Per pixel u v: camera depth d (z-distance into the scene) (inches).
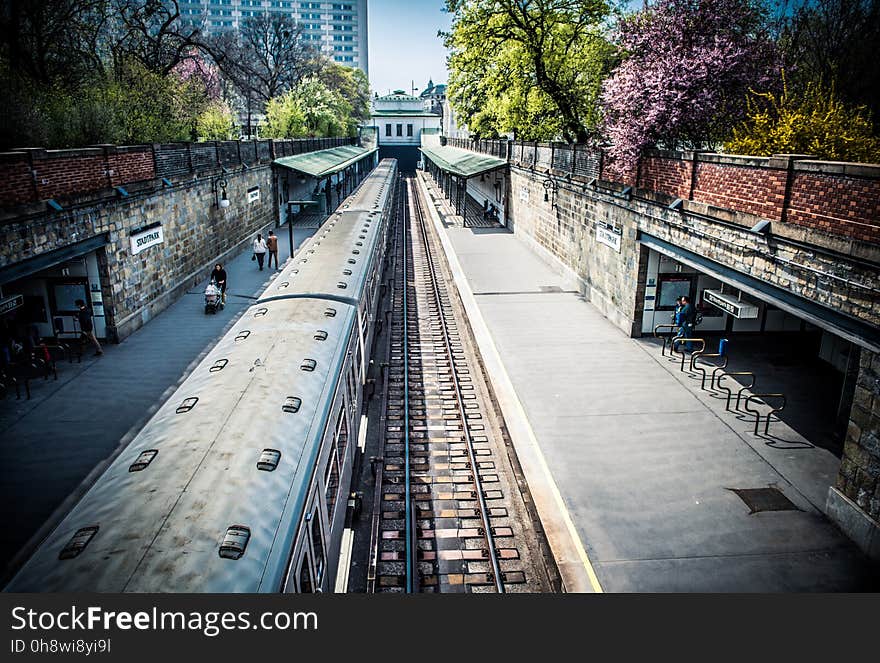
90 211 534.9
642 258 615.5
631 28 641.6
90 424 429.4
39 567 171.2
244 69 1408.7
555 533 331.6
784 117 457.1
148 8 1062.4
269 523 195.6
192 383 290.2
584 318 712.4
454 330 731.4
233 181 983.6
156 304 684.7
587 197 774.5
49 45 789.9
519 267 970.7
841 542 325.7
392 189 1699.1
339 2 5221.5
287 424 251.1
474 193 1903.3
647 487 374.6
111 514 189.0
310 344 338.0
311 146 1654.8
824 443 427.5
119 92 759.7
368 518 372.2
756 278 410.0
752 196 415.8
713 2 592.7
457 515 374.6
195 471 210.1
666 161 553.3
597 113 922.7
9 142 533.3
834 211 335.0
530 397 499.5
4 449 393.7
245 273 893.2
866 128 451.2
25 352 507.8
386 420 497.7
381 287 842.8
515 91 1009.5
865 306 307.4
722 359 585.3
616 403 488.7
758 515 347.6
